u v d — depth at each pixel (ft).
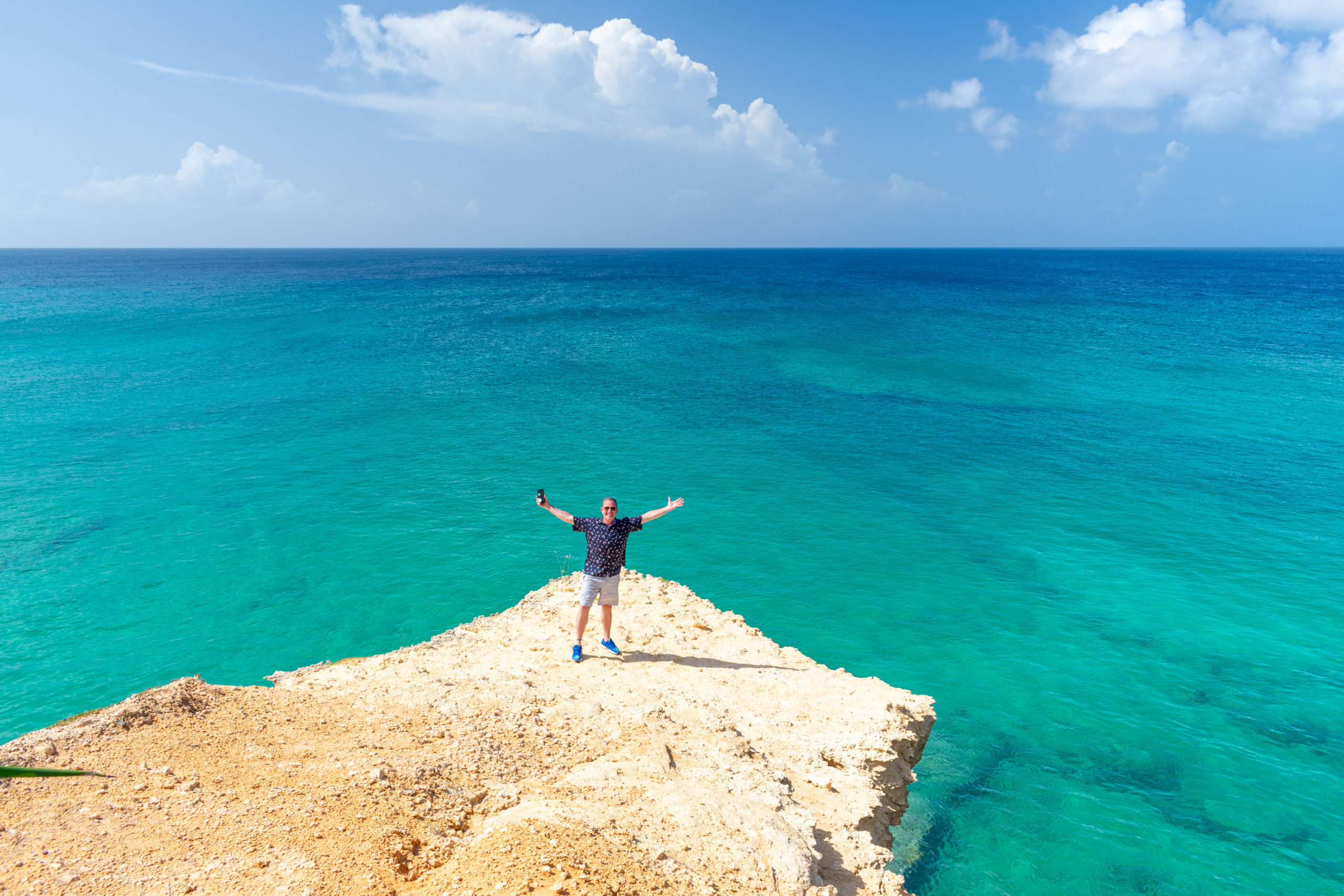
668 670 32.14
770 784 22.33
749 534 70.64
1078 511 76.79
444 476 86.38
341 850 15.33
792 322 237.25
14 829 14.90
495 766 21.39
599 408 122.01
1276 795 37.37
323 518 73.00
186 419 110.32
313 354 169.07
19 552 64.08
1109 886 31.40
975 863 32.40
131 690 45.14
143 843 14.90
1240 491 82.89
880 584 60.90
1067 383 142.72
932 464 92.84
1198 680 47.70
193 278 432.66
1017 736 42.01
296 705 24.02
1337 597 58.85
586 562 32.01
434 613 55.36
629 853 16.71
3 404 116.26
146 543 66.39
